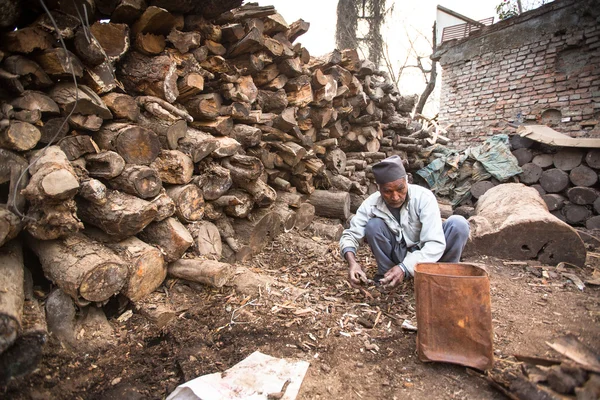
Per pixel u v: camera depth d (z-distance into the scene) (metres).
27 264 2.34
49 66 2.16
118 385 1.86
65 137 2.26
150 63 2.75
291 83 3.90
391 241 2.78
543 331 2.27
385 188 2.50
